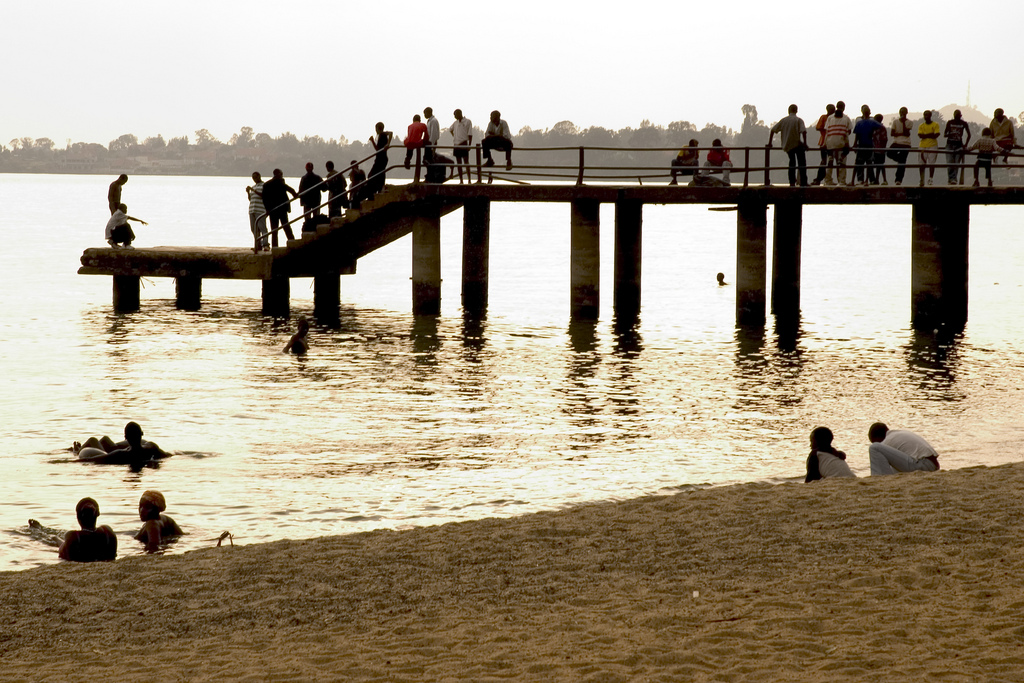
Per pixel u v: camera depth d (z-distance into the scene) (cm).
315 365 2739
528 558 1112
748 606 918
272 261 3581
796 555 1063
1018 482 1302
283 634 923
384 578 1067
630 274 3609
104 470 1755
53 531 1412
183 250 3691
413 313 3597
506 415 2191
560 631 884
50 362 2761
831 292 4866
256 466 1784
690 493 1372
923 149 3203
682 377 2609
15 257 6334
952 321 3388
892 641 806
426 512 1525
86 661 872
